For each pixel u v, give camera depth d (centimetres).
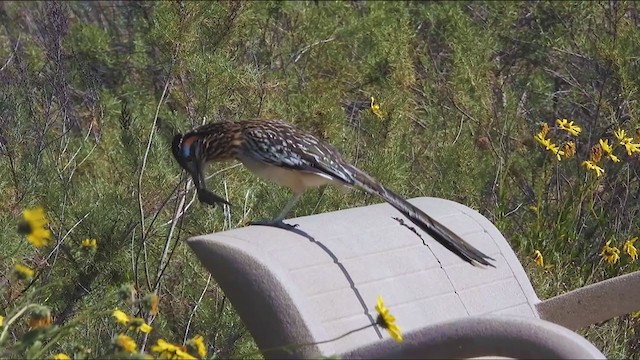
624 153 1309
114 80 1510
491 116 1362
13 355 710
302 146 890
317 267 739
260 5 1471
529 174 1311
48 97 1291
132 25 1620
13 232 993
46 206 1064
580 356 598
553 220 1204
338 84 1444
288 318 691
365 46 1502
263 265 705
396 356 649
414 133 1382
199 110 1157
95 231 1016
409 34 1505
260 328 704
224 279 720
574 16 1522
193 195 1112
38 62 1405
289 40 1502
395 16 1534
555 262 1139
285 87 1383
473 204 1203
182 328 984
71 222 1039
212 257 724
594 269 1133
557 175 1229
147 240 1041
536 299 845
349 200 1128
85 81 1390
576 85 1445
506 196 1253
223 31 1250
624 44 1369
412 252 795
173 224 1008
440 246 812
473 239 846
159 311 983
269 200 1111
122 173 1159
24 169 1112
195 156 932
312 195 1104
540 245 1166
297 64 1503
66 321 949
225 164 1164
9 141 1159
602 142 1138
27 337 686
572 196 1195
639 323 1023
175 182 1116
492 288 823
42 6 1590
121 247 1014
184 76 1216
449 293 793
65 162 1219
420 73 1526
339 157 888
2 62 1406
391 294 760
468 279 812
